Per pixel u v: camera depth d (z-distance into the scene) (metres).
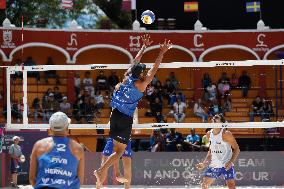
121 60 33.69
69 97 31.03
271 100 29.73
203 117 29.58
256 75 32.94
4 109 29.36
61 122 8.07
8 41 30.30
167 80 30.75
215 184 20.91
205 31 31.67
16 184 21.08
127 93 11.97
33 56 32.78
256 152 21.73
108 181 21.39
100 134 27.92
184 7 32.84
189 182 21.56
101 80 30.70
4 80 30.38
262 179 21.69
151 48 31.48
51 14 43.62
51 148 7.97
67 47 31.17
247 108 30.62
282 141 26.95
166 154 21.72
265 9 33.78
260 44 31.67
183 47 31.70
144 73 12.10
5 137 22.52
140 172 21.73
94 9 46.72
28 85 31.64
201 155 21.59
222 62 14.99
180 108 29.53
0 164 21.00
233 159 13.45
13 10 40.84
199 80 31.98
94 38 31.39
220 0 33.88
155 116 29.30
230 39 31.73
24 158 21.22
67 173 7.93
